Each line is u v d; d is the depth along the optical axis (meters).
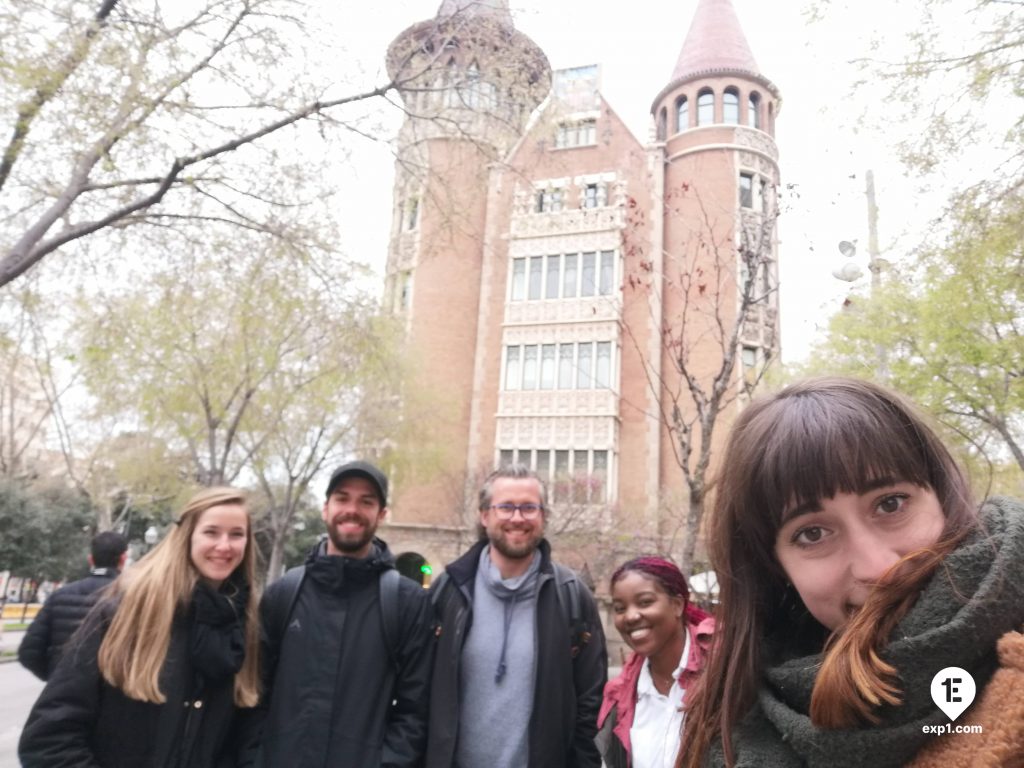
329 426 18.58
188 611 2.64
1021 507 0.85
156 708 2.49
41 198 6.84
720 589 1.13
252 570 2.94
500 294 26.55
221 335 12.95
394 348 16.88
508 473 3.37
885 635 0.79
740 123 25.50
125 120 6.07
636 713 2.71
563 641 3.12
